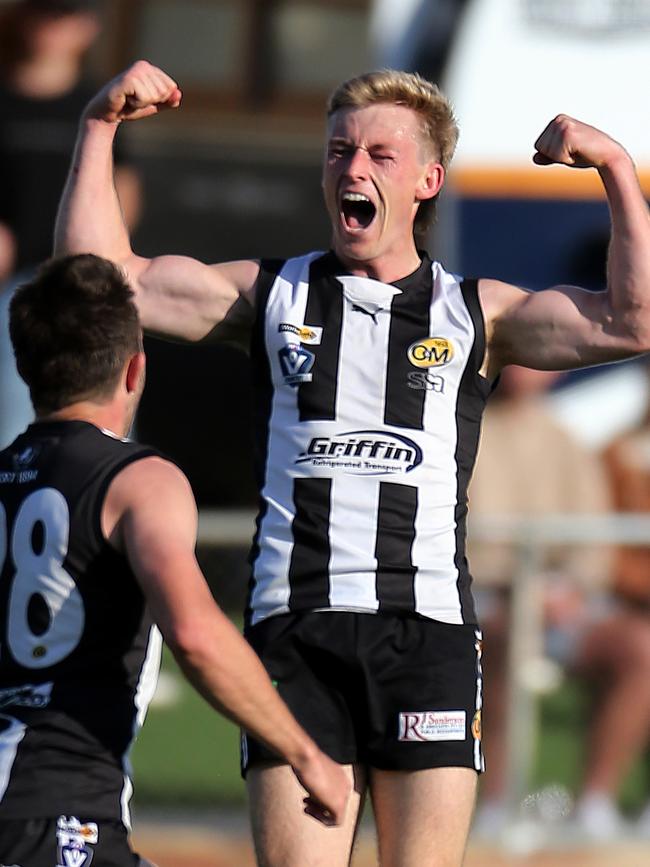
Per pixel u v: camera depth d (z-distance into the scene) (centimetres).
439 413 1437
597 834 2392
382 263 1471
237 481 4019
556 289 1472
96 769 1182
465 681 1412
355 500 1414
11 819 1157
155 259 1513
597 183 3684
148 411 3988
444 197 3678
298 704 1405
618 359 1450
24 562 1205
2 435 3119
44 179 3528
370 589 1407
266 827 1362
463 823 1387
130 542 1166
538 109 3656
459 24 3672
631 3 3594
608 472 2995
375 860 2345
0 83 3562
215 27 3912
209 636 1125
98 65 3744
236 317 1490
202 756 2503
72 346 1241
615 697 2403
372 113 1462
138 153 3903
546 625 2408
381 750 1403
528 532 2409
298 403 1438
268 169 3959
